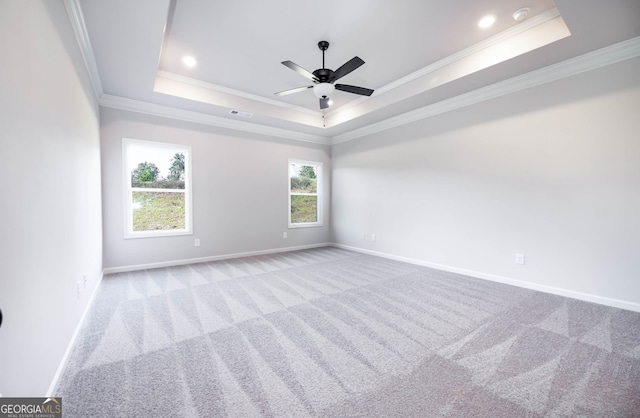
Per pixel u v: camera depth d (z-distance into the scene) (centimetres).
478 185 366
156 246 419
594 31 234
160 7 205
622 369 167
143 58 276
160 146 418
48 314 144
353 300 285
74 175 207
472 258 374
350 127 532
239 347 194
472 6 239
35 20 134
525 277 324
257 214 521
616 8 206
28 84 124
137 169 412
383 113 450
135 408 135
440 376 162
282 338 207
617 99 259
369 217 533
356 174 560
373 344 198
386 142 495
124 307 265
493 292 308
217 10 242
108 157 378
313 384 155
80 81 235
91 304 270
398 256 477
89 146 276
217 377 161
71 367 170
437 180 415
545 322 232
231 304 274
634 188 253
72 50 206
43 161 142
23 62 119
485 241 360
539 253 312
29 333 121
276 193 546
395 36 284
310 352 188
